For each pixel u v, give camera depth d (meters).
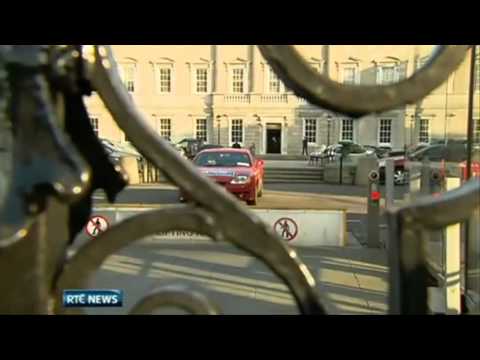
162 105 42.75
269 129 43.78
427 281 1.02
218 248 8.34
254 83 42.97
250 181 14.44
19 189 0.93
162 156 1.01
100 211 8.16
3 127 0.94
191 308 1.06
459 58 0.99
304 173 26.78
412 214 1.00
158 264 7.40
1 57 0.95
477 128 4.81
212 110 43.69
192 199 1.02
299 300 1.00
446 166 6.37
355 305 5.77
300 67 0.99
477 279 4.31
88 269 1.02
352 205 16.28
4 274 0.98
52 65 0.96
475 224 4.34
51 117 0.94
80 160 0.95
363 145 36.72
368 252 9.02
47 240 1.00
